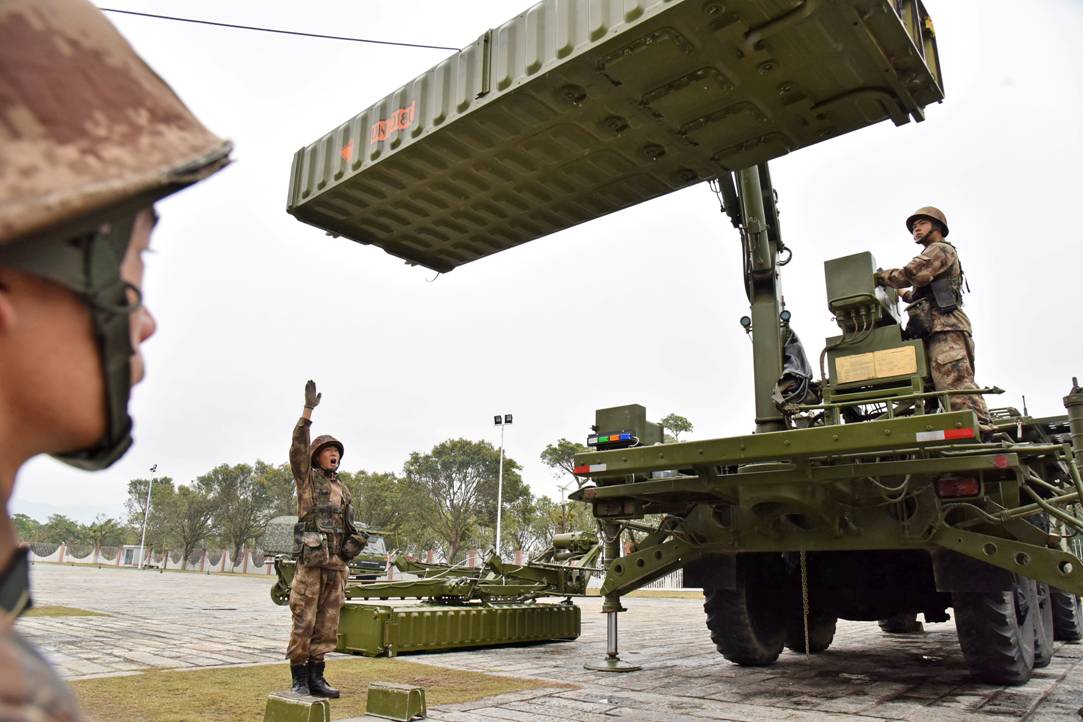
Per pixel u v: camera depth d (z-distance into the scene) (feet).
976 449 14.97
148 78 1.80
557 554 33.04
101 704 14.76
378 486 137.49
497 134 13.55
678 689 17.78
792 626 24.00
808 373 20.33
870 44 11.31
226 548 176.14
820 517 17.44
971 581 16.53
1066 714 14.89
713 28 11.06
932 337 17.48
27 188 1.31
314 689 16.19
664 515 21.63
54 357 1.58
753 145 13.80
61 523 250.37
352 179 14.87
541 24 12.41
